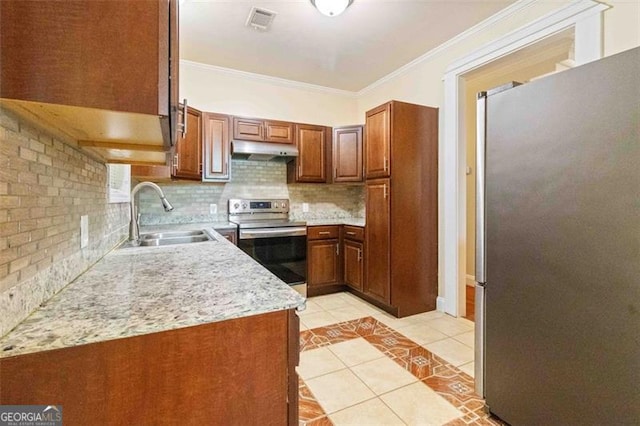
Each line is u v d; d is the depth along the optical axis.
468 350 2.22
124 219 1.94
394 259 2.86
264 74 3.59
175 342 0.66
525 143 1.30
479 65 2.58
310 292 3.51
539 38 2.16
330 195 4.19
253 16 2.44
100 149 1.05
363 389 1.77
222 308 0.75
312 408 1.61
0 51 0.56
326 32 2.68
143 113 0.64
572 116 1.14
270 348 0.76
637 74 0.97
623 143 1.01
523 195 1.32
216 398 0.70
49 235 0.81
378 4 2.29
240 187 3.71
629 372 1.01
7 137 0.62
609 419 1.07
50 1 0.59
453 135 2.86
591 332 1.11
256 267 1.17
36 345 0.57
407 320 2.79
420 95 3.22
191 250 1.55
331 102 4.14
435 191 3.05
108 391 0.61
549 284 1.24
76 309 0.74
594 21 1.86
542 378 1.27
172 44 0.71
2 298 0.59
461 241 2.89
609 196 1.05
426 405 1.63
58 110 0.63
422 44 2.88
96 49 0.61
